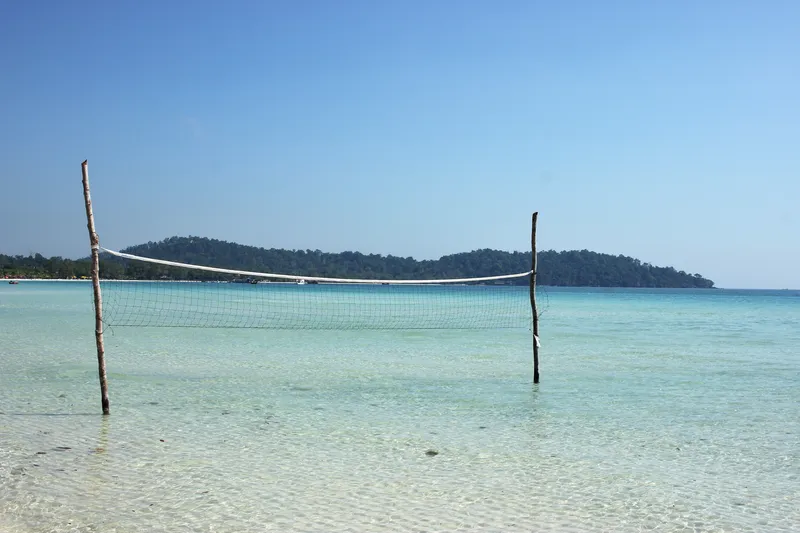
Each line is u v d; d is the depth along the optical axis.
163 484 8.05
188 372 17.33
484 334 29.78
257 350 22.58
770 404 13.46
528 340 27.03
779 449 9.98
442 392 14.66
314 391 14.68
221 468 8.73
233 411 12.40
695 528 6.87
